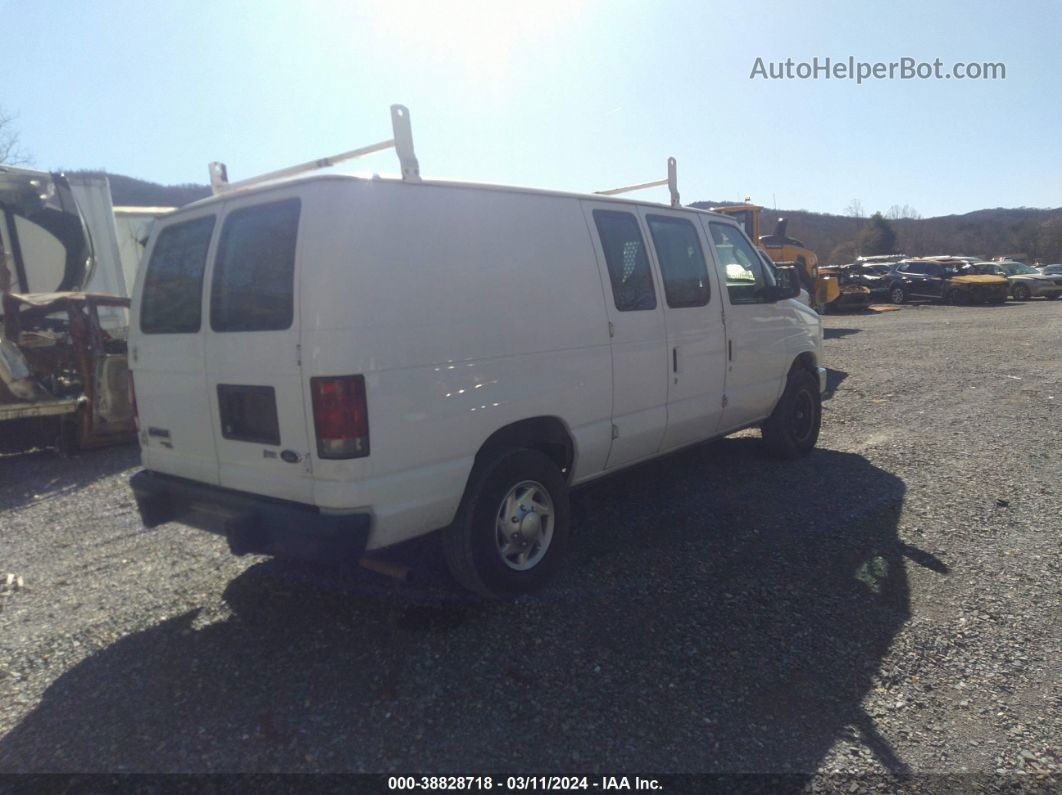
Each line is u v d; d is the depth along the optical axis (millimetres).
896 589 4273
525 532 4234
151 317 4312
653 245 5156
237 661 3625
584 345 4508
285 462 3596
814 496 5891
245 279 3727
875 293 30594
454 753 2922
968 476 6359
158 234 4340
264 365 3605
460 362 3797
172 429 4223
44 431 8039
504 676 3443
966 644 3684
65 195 10688
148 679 3492
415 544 4812
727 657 3580
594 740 2990
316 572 4641
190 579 4625
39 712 3250
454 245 3840
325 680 3439
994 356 13547
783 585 4328
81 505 6344
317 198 3445
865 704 3217
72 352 8414
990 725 3072
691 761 2865
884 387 10734
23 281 10289
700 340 5473
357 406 3393
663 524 5328
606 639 3760
